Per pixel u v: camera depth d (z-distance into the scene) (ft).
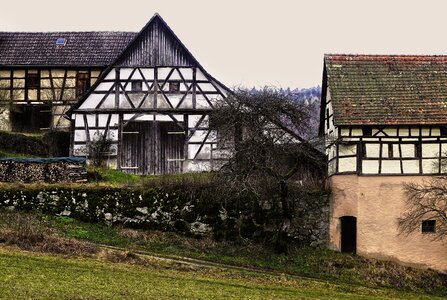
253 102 119.55
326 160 127.03
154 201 119.24
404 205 120.06
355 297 99.50
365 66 128.88
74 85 157.99
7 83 158.20
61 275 90.68
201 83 140.77
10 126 155.53
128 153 139.13
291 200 118.21
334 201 122.01
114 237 115.24
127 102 140.15
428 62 130.41
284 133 118.52
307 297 95.04
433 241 119.44
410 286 112.88
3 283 83.87
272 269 111.96
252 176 116.37
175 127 139.95
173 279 96.17
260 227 118.52
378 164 121.19
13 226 110.42
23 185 119.85
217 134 128.36
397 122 120.88
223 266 109.60
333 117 122.01
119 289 86.79
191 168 138.72
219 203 119.03
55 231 113.29
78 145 139.13
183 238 117.50
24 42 161.79
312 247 120.47
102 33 164.76
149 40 141.59
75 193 118.93
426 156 121.70
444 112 122.83
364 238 119.55
